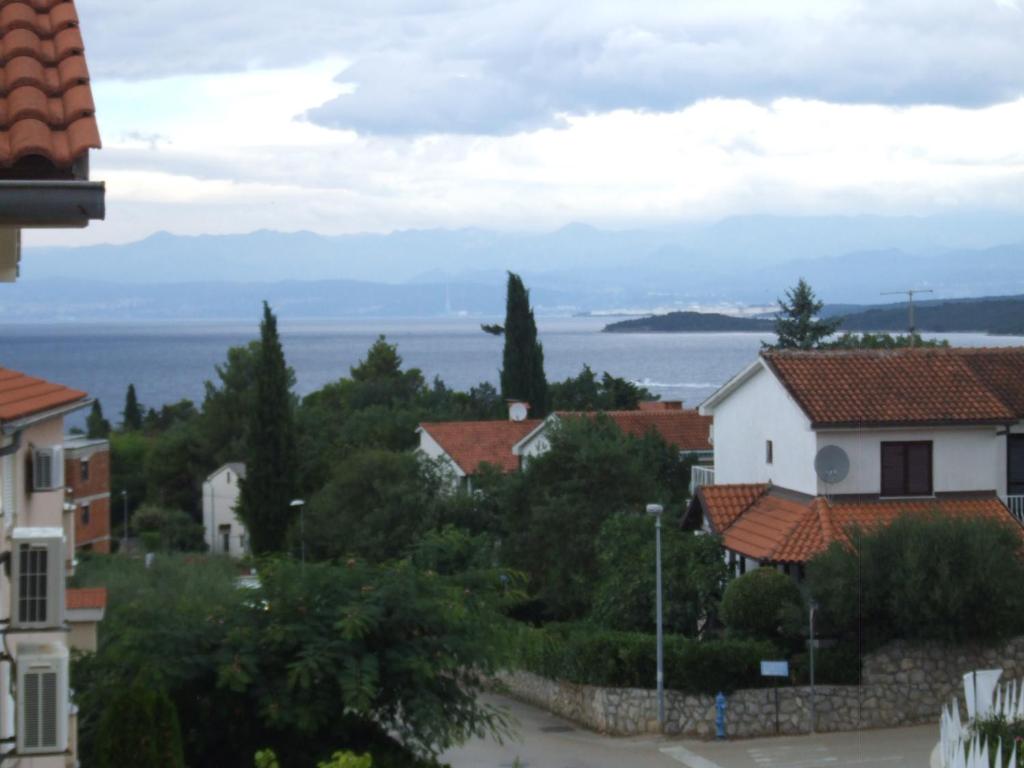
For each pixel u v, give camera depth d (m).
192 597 24.62
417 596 19.12
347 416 87.19
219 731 18.69
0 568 10.16
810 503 32.22
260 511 58.66
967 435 32.78
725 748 26.78
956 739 18.09
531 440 53.94
